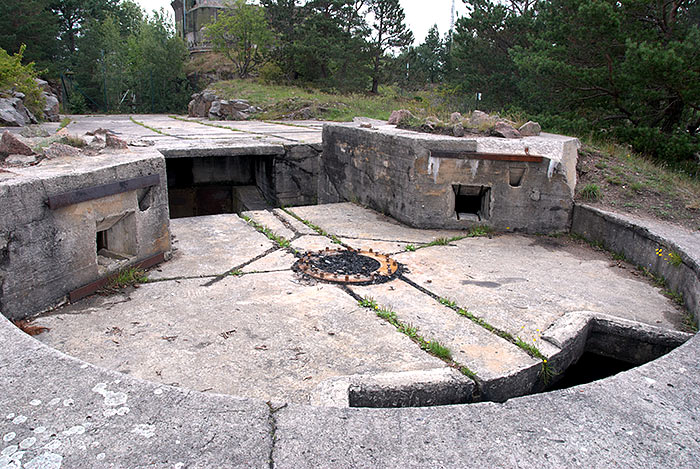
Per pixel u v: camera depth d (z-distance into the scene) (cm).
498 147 618
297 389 285
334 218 690
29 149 452
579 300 429
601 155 783
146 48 3002
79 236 396
